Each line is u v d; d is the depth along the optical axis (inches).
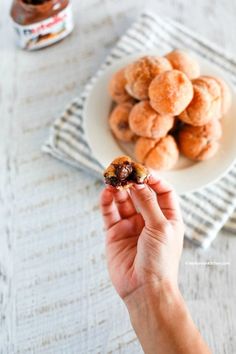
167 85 17.6
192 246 18.2
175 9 24.7
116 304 17.2
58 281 17.8
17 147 20.7
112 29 24.1
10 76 22.7
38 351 16.5
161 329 13.9
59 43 23.7
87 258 18.1
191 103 18.2
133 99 20.1
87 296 17.4
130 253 16.2
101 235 18.6
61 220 19.0
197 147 18.6
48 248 18.4
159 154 18.4
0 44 23.7
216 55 22.6
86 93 21.3
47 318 17.1
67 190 19.6
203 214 18.4
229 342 16.4
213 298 17.2
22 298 17.5
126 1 25.1
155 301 14.2
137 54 21.4
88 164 19.6
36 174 20.0
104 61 23.0
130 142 19.8
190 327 14.0
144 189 14.9
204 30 24.0
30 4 21.6
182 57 19.5
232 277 17.6
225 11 24.6
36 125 21.2
